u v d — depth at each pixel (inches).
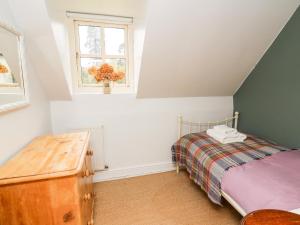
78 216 41.1
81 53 92.4
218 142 85.5
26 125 58.7
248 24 74.1
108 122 95.3
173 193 87.0
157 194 86.4
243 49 85.4
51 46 64.2
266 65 90.7
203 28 70.9
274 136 89.7
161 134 105.5
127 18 88.7
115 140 98.0
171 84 94.8
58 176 38.0
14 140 50.7
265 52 90.3
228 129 90.1
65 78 76.5
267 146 78.6
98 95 91.7
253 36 80.2
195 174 81.4
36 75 70.1
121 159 100.7
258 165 62.4
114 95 93.9
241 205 53.7
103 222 69.4
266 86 91.8
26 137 58.5
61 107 88.2
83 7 81.6
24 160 44.2
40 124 72.1
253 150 75.0
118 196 85.0
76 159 44.8
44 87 78.2
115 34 95.0
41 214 39.2
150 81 89.7
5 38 46.9
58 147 53.7
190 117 109.3
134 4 82.2
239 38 79.3
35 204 38.6
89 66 95.0
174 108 105.6
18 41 54.4
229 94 114.3
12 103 49.0
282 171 57.7
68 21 86.4
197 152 82.0
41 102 74.5
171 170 109.8
